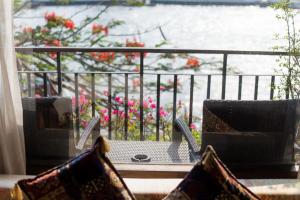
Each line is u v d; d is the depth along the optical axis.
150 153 2.39
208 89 2.64
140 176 2.12
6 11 1.70
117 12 2.66
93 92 2.66
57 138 2.21
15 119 1.84
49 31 2.28
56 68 2.42
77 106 2.48
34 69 2.04
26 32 1.91
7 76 1.75
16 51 1.84
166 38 2.71
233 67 2.56
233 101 2.33
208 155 1.43
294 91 2.21
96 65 2.70
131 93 2.74
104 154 1.48
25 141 2.08
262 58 2.32
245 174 2.22
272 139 2.27
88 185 1.40
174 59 2.77
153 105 2.67
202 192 1.39
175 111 2.64
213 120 2.36
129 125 2.62
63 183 1.40
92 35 2.63
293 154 2.24
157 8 2.64
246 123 2.31
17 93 1.83
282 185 1.75
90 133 2.37
